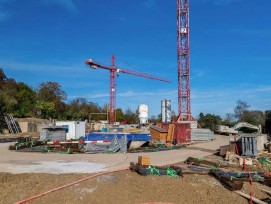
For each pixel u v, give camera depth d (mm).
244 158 22062
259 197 15305
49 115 95188
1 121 62188
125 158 21844
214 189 15289
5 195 11984
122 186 13609
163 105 61562
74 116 101562
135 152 27219
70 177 13836
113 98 107875
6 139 39594
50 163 18594
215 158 24234
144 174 15156
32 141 32125
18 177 13797
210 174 16938
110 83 108875
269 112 54750
